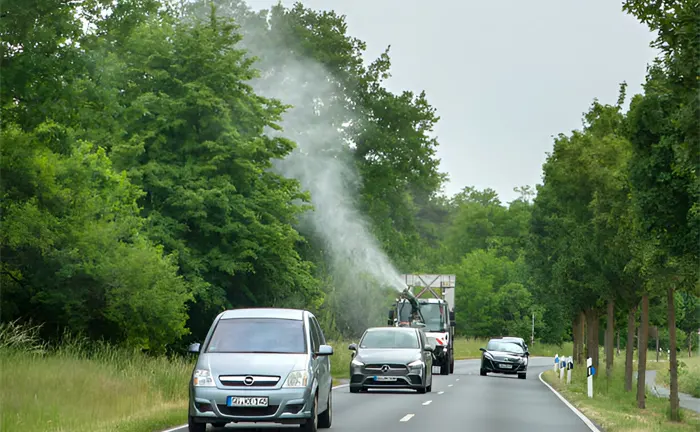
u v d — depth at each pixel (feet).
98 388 77.66
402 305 192.85
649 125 73.97
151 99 153.07
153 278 125.39
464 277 411.54
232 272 151.84
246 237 157.07
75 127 88.12
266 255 162.09
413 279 209.46
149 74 157.89
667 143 69.97
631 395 130.82
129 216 132.77
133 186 137.18
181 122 153.99
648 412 106.83
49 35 78.95
